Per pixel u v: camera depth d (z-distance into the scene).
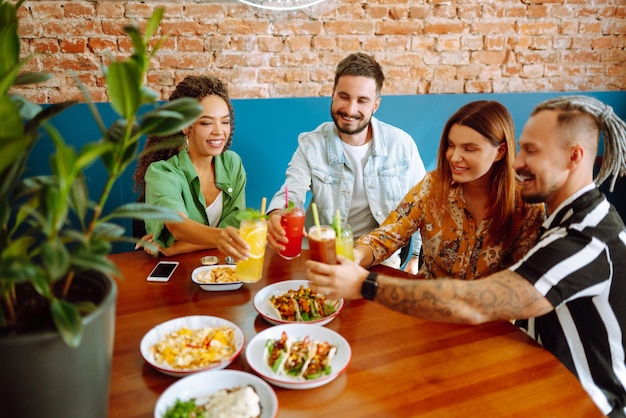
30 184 0.81
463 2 2.83
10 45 0.81
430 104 2.90
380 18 2.76
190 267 1.57
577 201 1.23
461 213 1.63
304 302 1.31
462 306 1.12
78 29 2.48
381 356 1.15
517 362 1.13
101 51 2.53
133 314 1.30
